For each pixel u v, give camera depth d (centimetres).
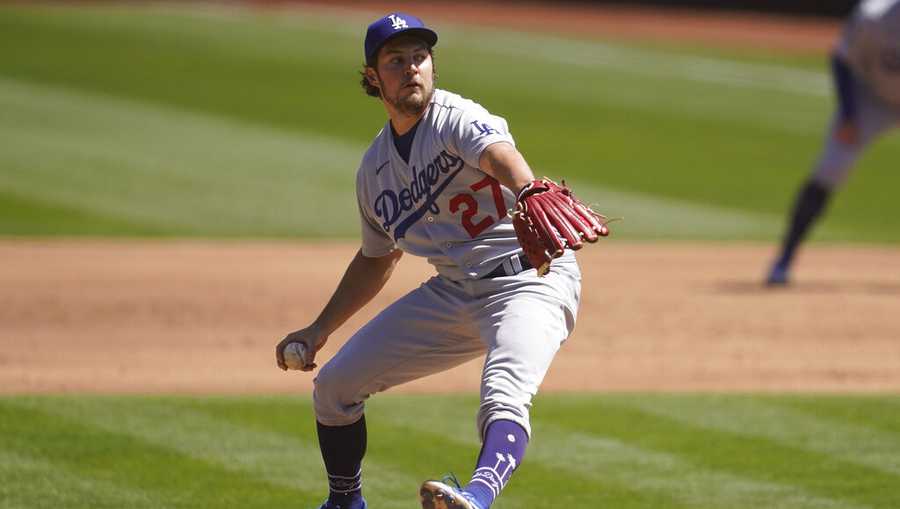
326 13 10944
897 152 6625
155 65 8094
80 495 1884
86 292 3562
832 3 12212
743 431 2278
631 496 1917
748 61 9662
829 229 4962
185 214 4812
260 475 2005
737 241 4681
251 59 8425
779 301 3534
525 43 9988
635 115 7394
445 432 2272
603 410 2425
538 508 1861
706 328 3186
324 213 4916
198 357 2855
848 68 3622
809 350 2948
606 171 5959
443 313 1584
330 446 1683
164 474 1998
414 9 11694
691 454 2141
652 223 4956
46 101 6950
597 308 3441
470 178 1521
